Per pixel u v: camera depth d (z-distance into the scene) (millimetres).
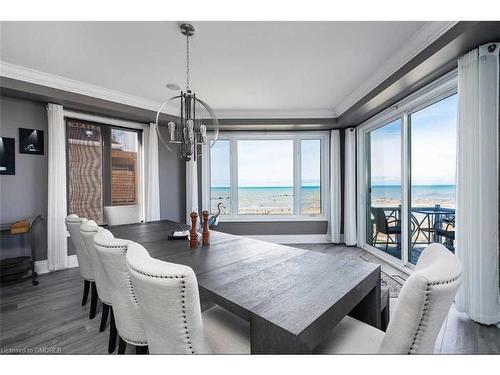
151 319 839
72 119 3467
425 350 744
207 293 1041
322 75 2816
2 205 2887
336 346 1000
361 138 4148
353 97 3406
